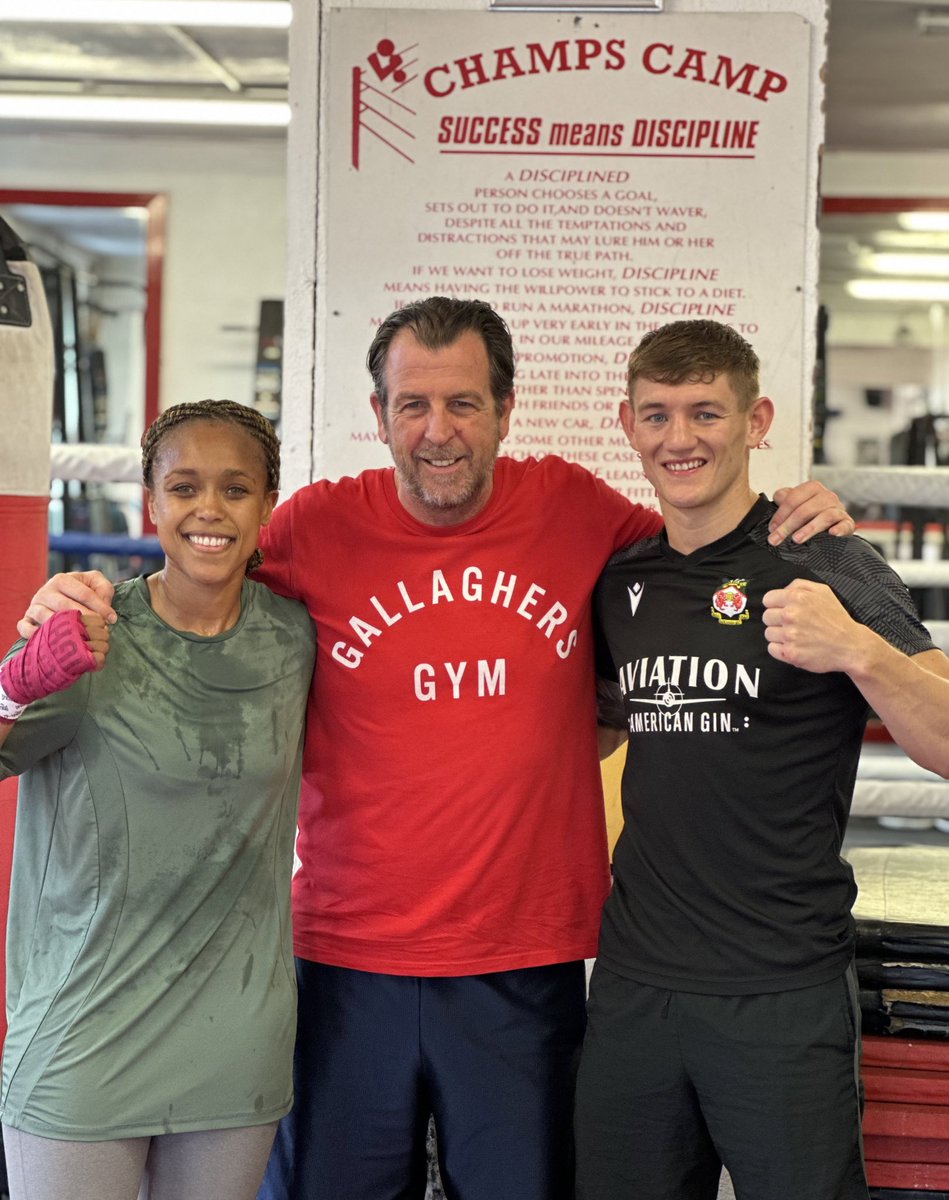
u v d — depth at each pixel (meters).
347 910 1.97
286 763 1.84
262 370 8.95
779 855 1.80
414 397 1.91
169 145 9.35
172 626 1.81
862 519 10.59
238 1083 1.74
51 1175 1.68
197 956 1.75
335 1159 1.98
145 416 9.57
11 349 2.47
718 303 2.61
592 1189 1.87
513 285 2.62
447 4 2.58
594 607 2.06
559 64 2.58
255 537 1.82
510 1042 1.96
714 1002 1.78
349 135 2.61
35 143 9.33
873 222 9.40
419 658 1.96
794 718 1.81
